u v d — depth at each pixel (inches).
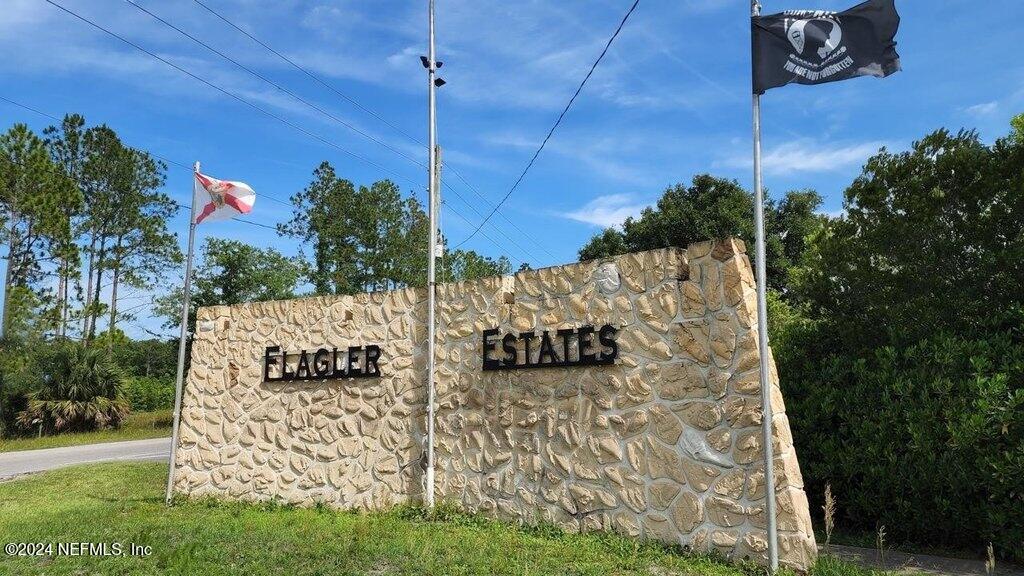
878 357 342.3
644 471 308.3
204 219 463.8
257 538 315.6
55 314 1393.9
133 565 275.9
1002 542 285.4
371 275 1537.9
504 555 281.0
